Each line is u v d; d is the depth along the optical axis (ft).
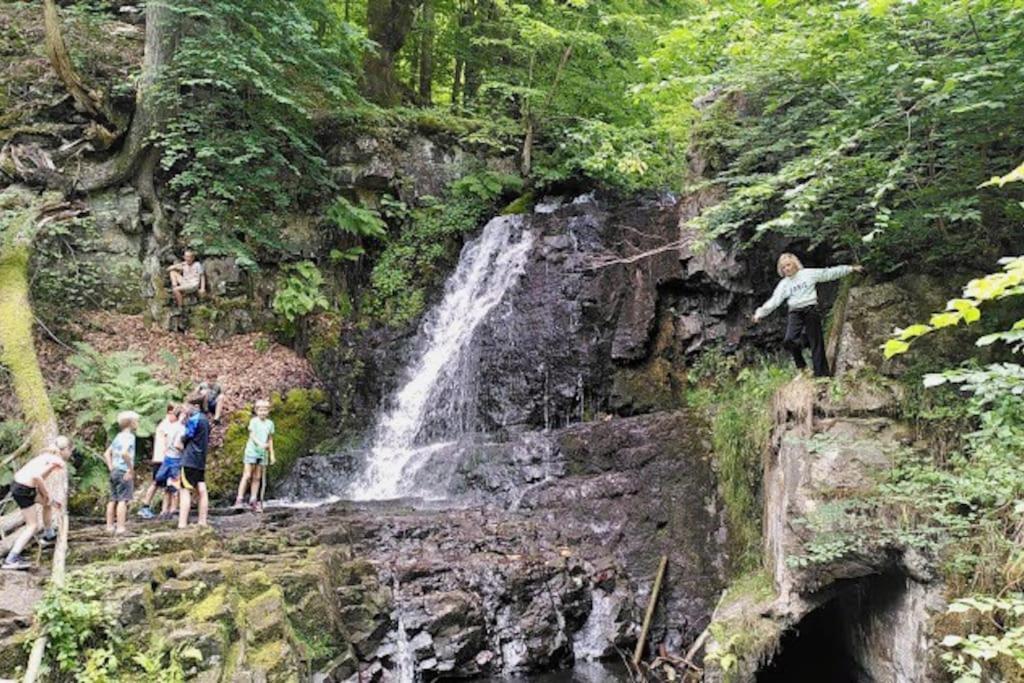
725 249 41.19
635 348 44.80
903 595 23.03
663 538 34.09
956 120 24.63
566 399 45.44
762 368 39.73
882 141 26.43
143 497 39.24
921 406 24.76
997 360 25.62
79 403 41.50
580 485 36.91
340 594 28.07
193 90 51.98
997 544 20.01
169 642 22.27
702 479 35.24
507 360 47.96
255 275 52.60
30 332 40.24
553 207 59.36
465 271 55.47
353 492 44.62
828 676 28.76
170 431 34.40
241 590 25.21
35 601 22.95
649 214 48.37
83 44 54.34
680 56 31.81
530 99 63.72
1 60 51.85
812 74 28.76
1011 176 10.96
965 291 10.58
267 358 49.83
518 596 30.14
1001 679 18.07
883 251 30.48
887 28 24.50
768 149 32.96
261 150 50.14
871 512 22.98
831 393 26.11
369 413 50.93
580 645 30.76
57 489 28.12
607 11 59.77
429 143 61.00
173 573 25.18
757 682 25.84
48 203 46.32
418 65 81.41
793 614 25.11
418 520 34.88
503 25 66.13
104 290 48.26
